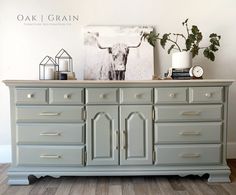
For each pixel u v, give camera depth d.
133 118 2.36
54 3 2.88
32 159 2.36
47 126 2.35
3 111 2.92
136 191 2.24
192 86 2.35
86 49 2.88
